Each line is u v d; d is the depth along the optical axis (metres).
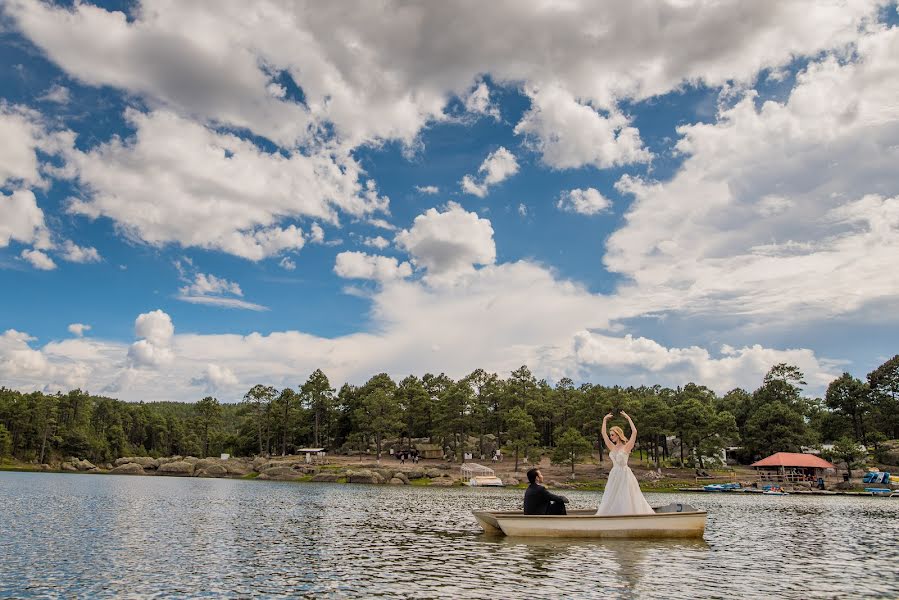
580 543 19.52
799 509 44.53
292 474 104.50
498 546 18.94
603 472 106.06
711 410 118.19
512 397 128.00
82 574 14.27
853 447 97.31
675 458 123.75
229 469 113.25
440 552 17.61
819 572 14.62
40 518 28.03
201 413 180.25
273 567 15.15
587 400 124.44
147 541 20.44
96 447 159.62
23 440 150.38
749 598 11.68
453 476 104.31
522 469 109.81
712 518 33.53
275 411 136.25
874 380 128.75
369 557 16.75
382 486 87.62
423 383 148.25
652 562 15.76
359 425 132.12
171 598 11.78
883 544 20.69
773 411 116.00
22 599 11.76
